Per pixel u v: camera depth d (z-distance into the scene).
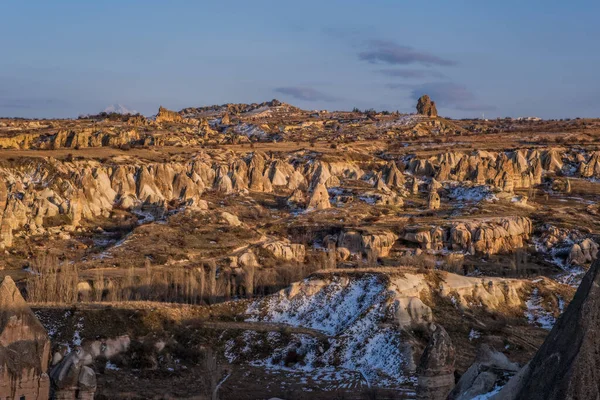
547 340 40.09
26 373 56.91
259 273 153.25
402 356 108.88
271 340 115.81
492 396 44.09
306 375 107.00
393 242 188.25
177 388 97.25
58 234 192.62
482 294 131.62
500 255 184.88
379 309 119.94
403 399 95.00
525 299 135.38
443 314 123.56
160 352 107.81
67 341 105.81
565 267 176.25
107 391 92.56
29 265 166.00
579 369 37.88
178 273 151.88
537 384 39.12
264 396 96.69
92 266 161.38
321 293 129.00
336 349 112.81
